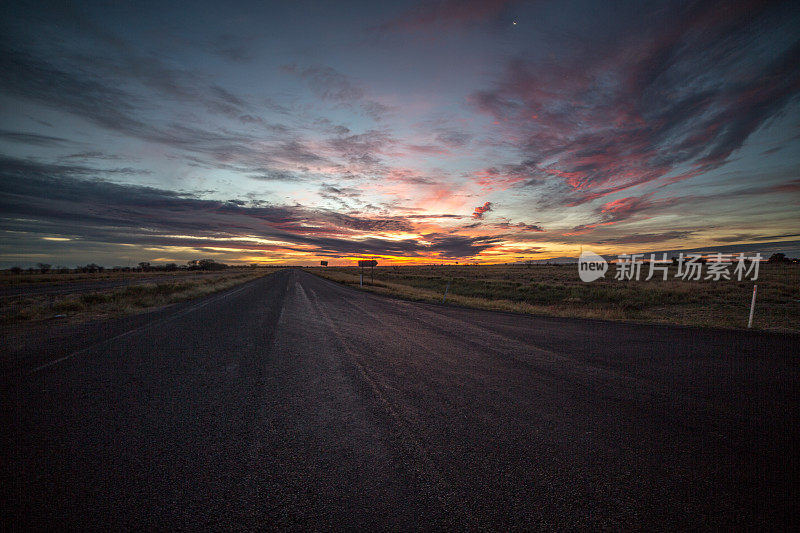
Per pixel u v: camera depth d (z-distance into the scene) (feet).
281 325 30.66
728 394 14.06
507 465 8.66
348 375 16.47
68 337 24.45
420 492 7.54
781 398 13.60
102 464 8.51
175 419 11.28
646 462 8.86
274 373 16.66
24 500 7.08
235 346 22.31
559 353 21.12
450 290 92.17
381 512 6.91
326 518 6.72
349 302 52.26
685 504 7.17
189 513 6.81
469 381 15.67
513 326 31.32
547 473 8.32
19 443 9.52
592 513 6.89
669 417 11.78
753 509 7.02
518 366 18.20
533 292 77.41
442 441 9.94
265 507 7.02
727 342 24.32
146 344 22.45
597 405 12.84
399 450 9.40
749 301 50.39
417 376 16.39
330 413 11.95
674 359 19.72
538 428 10.85
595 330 29.27
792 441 10.07
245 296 60.54
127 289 61.05
